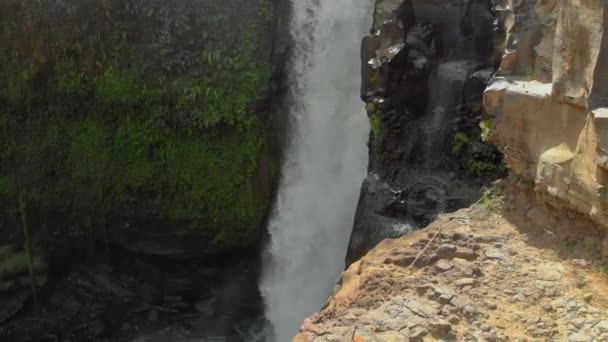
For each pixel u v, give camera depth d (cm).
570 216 954
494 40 1487
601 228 898
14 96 1858
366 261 981
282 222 1933
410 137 1609
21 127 1888
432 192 1523
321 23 1850
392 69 1579
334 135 1861
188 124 1861
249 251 1986
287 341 1908
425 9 1650
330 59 1850
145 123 1869
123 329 1962
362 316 848
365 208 1576
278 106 1908
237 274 2005
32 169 1905
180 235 1962
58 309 1966
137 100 1848
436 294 874
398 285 901
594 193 860
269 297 1961
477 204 1116
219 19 1798
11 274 1942
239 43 1828
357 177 1834
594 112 842
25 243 1947
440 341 805
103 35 1817
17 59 1836
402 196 1541
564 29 916
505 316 843
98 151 1884
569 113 926
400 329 820
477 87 1527
